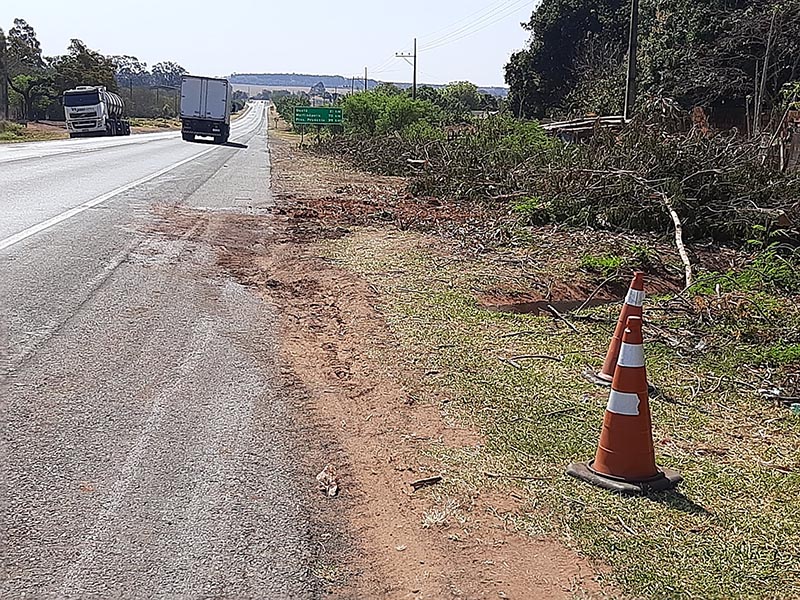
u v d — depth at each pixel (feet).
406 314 26.32
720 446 17.40
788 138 55.72
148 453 14.58
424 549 12.26
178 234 37.88
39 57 312.91
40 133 181.57
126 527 12.10
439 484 14.43
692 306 29.84
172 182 63.00
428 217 50.31
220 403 17.34
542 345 24.14
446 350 22.65
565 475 15.07
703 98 96.99
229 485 13.74
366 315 25.81
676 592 11.51
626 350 14.83
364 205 56.13
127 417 16.07
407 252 37.68
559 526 13.15
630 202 45.11
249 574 11.24
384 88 161.27
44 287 25.32
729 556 12.63
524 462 15.56
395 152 89.86
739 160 45.80
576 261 38.04
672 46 103.50
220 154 110.32
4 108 236.84
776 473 16.08
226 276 30.27
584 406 18.95
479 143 70.33
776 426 18.88
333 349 22.24
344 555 12.00
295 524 12.71
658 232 44.57
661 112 57.82
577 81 154.30
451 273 33.68
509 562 12.02
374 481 14.47
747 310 28.63
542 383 20.49
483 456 15.72
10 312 22.25
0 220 37.01
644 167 45.85
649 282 36.50
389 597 11.04
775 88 91.56
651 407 19.54
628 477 14.75
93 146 118.42
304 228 43.73
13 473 13.37
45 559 11.13
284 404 17.72
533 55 168.04
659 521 13.58
